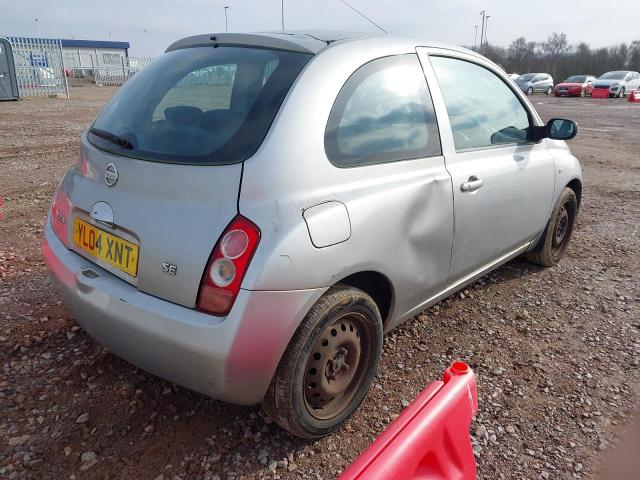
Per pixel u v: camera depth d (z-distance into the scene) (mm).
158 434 2459
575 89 30297
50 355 2996
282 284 2031
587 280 4359
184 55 2834
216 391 2107
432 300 3074
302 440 2465
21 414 2539
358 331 2520
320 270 2148
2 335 3164
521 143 3734
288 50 2504
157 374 2266
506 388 2904
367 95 2559
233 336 1981
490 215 3299
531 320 3660
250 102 2314
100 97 21016
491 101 3496
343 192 2320
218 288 2008
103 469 2252
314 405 2395
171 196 2168
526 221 3797
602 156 10719
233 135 2217
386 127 2629
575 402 2809
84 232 2500
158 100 2584
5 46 17547
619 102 26203
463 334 3441
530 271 4488
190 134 2301
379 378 2945
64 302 2539
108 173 2393
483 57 3543
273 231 2039
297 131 2209
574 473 2344
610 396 2871
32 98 19500
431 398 1697
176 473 2244
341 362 2438
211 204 2084
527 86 32938
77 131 11492
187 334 2023
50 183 6875
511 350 3281
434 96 2957
